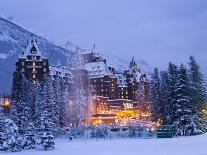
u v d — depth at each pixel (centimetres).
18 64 16925
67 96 12550
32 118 10631
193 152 4759
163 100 11362
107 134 10169
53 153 5606
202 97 10650
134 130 10144
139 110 17938
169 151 5044
